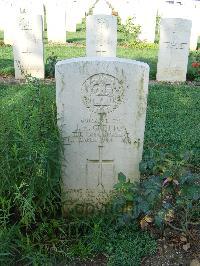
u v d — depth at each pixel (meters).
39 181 1.45
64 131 1.58
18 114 1.67
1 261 1.31
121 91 1.53
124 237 1.55
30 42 3.70
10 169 1.43
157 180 1.56
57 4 6.11
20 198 1.37
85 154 1.64
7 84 3.47
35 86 1.69
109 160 1.66
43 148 1.41
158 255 1.49
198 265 1.44
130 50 5.18
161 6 6.90
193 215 1.65
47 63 4.09
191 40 5.51
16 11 3.62
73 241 1.54
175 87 3.51
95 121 1.58
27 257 1.37
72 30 6.61
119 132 1.60
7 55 4.59
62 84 1.50
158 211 1.51
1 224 1.49
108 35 4.03
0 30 6.48
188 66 4.25
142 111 1.56
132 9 6.80
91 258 1.48
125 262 1.44
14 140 1.45
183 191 1.52
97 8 7.14
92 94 1.53
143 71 1.50
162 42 3.79
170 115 2.78
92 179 1.69
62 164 1.59
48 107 1.57
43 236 1.52
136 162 1.66
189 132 2.47
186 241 1.54
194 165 2.10
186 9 5.67
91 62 1.48
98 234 1.51
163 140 2.36
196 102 3.07
